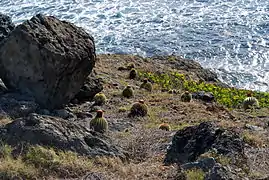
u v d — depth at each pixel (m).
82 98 18.28
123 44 40.78
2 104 14.67
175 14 48.00
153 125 15.76
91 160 10.16
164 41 41.34
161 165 10.56
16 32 15.62
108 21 46.34
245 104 20.25
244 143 10.91
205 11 48.66
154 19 46.69
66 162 9.67
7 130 10.40
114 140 12.45
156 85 24.81
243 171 9.24
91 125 14.10
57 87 15.76
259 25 44.31
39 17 16.23
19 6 51.22
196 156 10.54
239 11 48.25
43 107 15.64
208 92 23.12
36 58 15.46
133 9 49.72
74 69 16.06
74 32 16.70
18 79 15.74
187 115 17.92
